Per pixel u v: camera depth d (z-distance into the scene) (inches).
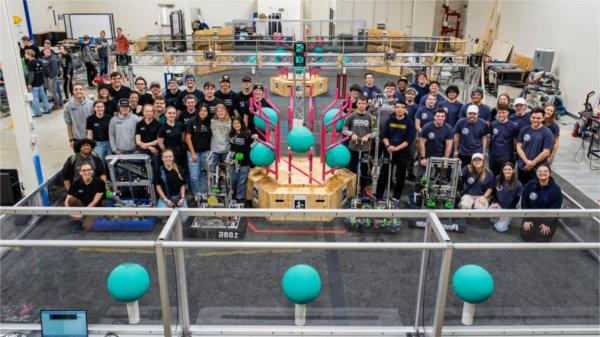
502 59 722.8
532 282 214.8
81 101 327.3
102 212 131.0
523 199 249.9
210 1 1012.5
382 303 200.1
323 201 285.3
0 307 192.1
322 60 646.5
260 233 235.3
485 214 129.7
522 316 188.9
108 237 242.2
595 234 222.8
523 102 303.9
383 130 296.5
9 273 220.4
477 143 307.9
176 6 989.2
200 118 298.4
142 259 229.6
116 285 130.0
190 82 350.3
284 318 185.9
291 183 292.7
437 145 299.9
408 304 199.6
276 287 210.2
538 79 555.2
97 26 946.7
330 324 189.0
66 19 932.6
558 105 551.8
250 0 1018.7
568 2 554.6
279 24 920.3
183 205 277.1
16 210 130.3
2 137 456.8
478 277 127.3
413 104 345.4
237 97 339.6
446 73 734.5
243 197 313.3
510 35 716.0
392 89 339.9
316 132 463.2
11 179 291.0
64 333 133.6
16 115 293.3
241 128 297.4
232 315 191.0
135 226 242.8
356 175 315.3
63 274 217.9
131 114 311.9
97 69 719.7
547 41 604.7
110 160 269.9
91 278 215.0
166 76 576.7
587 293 207.0
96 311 192.5
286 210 128.8
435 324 127.4
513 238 219.0
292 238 199.9
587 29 515.2
